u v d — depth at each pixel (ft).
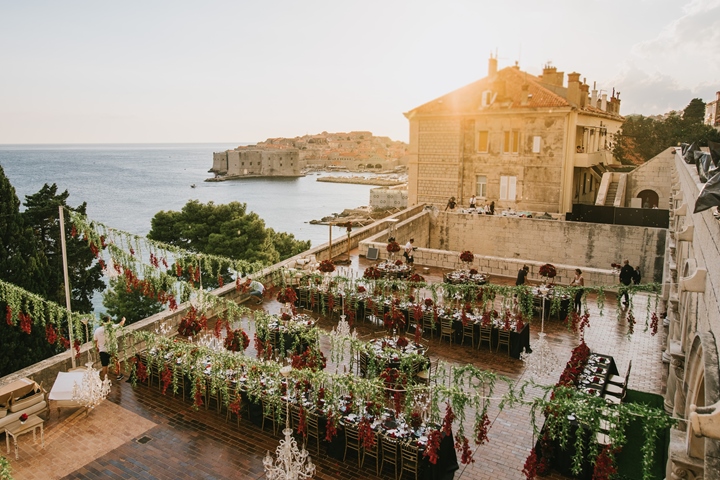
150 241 66.18
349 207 626.23
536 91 137.80
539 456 39.83
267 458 36.65
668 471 27.61
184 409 48.98
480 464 40.65
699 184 43.98
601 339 66.13
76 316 54.34
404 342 53.78
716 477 20.68
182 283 66.49
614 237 111.14
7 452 42.22
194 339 62.23
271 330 60.08
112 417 47.50
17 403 43.47
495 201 143.02
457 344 63.46
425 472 37.99
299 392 42.11
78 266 115.03
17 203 90.07
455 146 145.79
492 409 48.60
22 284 83.30
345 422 40.88
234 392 46.60
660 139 194.90
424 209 132.16
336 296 71.51
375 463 41.22
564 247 116.57
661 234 106.32
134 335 52.70
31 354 78.23
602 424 38.91
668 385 47.19
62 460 41.37
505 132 138.41
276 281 78.95
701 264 36.42
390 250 91.86
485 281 81.82
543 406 32.37
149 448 42.93
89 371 49.21
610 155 164.76
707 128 164.86
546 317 72.79
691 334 38.29
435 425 38.55
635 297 83.20
